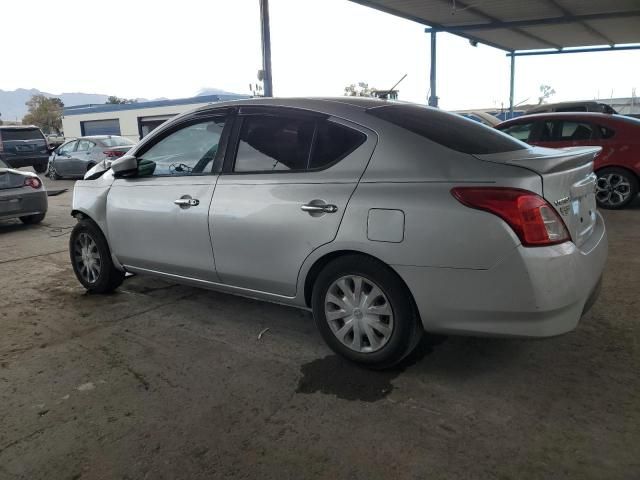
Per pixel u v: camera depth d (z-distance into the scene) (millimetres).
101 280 4598
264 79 12359
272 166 3369
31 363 3379
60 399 2930
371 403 2807
